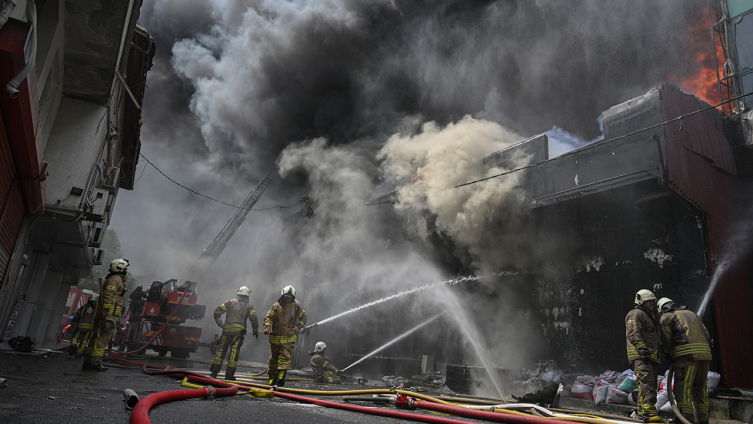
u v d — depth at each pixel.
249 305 7.52
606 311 9.91
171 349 14.05
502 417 3.73
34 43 3.57
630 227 9.88
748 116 10.21
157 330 13.90
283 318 6.47
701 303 8.40
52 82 7.78
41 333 15.40
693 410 5.00
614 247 10.09
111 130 10.67
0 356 7.13
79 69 8.41
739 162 10.21
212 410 3.32
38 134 5.29
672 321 5.24
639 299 5.44
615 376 7.80
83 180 8.88
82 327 9.08
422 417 3.58
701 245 8.65
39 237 10.74
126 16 7.43
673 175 8.41
